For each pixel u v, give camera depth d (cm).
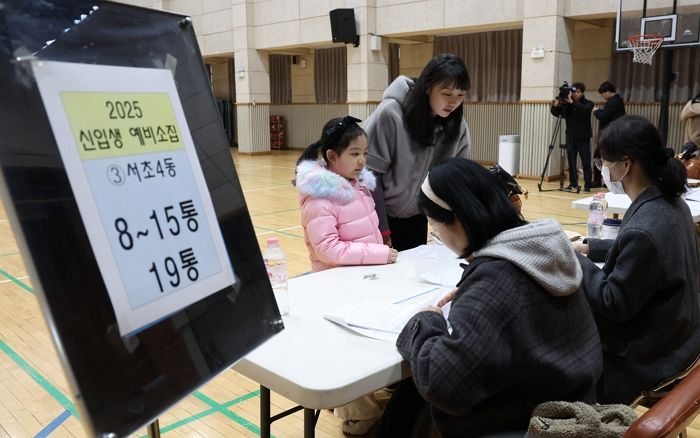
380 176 232
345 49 1255
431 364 109
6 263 462
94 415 65
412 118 220
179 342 78
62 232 66
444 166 120
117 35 80
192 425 221
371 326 135
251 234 98
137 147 78
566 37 805
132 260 74
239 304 91
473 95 1056
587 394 119
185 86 90
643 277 143
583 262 155
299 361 119
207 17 1300
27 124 65
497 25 895
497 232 117
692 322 151
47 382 255
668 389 157
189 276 82
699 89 802
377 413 207
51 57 69
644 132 152
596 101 923
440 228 122
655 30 694
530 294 111
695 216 262
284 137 1424
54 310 64
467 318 108
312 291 165
